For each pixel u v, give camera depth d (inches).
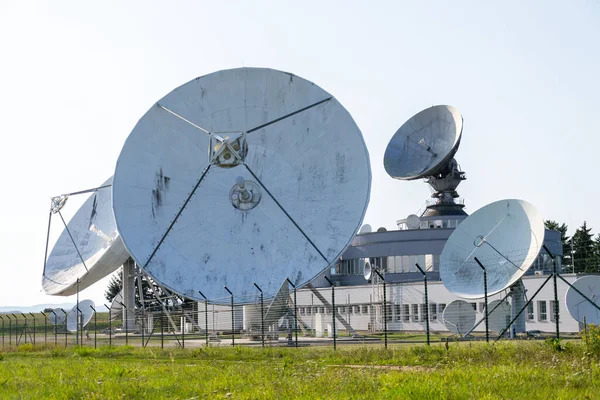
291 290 1910.7
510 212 2060.8
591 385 775.7
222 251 1999.3
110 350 1866.4
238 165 2046.0
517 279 1948.8
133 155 2074.3
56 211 2699.3
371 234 3329.2
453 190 3294.8
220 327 2923.2
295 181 2017.7
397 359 1249.4
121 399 836.6
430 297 2672.2
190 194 2050.9
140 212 2034.9
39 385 1023.6
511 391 741.3
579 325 2217.0
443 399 704.4
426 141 3051.2
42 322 5295.3
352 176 1967.3
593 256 5128.0
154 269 1977.1
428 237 3201.3
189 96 2095.2
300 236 1969.7
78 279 2586.1
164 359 1593.3
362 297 2930.6
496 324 2018.9
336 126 2010.3
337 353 1413.6
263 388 857.5
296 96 2053.4
